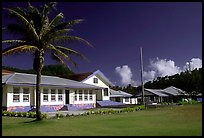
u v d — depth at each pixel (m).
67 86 32.81
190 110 26.08
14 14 15.37
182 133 11.28
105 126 14.55
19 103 27.61
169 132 11.66
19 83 27.14
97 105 39.56
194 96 66.31
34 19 16.39
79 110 31.67
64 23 16.75
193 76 67.06
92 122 16.61
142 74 35.62
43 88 30.50
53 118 19.78
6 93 26.72
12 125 15.25
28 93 28.75
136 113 24.30
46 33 16.52
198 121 15.77
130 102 60.09
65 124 15.48
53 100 31.61
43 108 29.36
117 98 56.75
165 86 86.44
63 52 17.25
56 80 35.12
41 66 16.70
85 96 37.00
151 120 17.39
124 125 14.91
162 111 26.23
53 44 17.12
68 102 34.28
